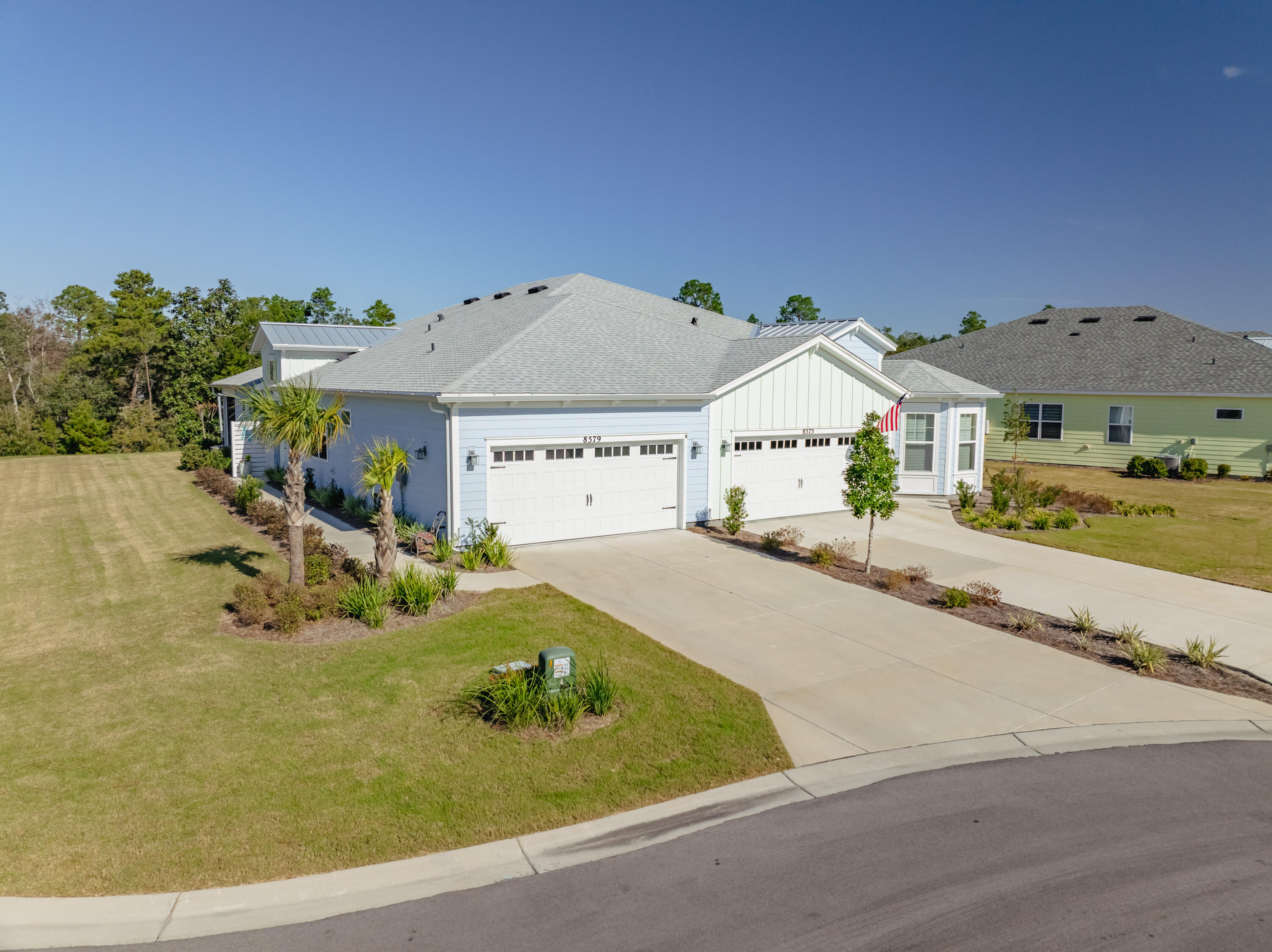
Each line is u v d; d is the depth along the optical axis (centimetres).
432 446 1587
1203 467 2870
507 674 840
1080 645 1074
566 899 542
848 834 625
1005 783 709
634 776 705
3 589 1327
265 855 581
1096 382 3203
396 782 686
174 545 1662
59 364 6203
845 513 2089
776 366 1925
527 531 1614
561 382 1639
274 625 1084
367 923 516
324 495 2072
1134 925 515
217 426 3875
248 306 5594
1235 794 693
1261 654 1057
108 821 620
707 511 1852
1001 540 1780
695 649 1041
